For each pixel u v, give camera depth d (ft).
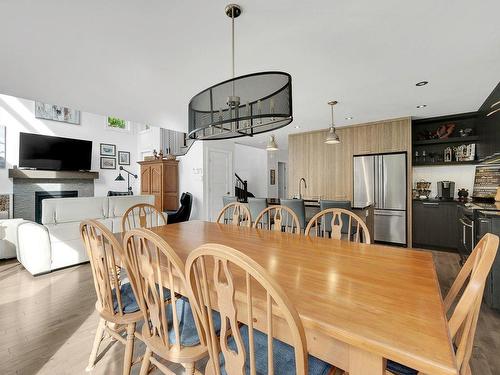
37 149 20.59
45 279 10.13
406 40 6.91
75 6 5.54
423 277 3.72
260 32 6.53
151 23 6.17
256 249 5.25
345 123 16.47
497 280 7.52
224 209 9.09
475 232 9.41
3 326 6.89
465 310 2.72
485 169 13.74
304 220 11.27
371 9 5.69
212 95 5.44
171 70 8.70
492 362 5.51
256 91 4.99
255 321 3.17
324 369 3.16
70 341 6.28
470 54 7.64
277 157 33.58
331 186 17.93
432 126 16.05
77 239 11.66
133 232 3.66
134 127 27.96
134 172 27.91
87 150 23.45
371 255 4.82
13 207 19.90
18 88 10.30
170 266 3.57
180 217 19.40
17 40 6.88
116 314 4.62
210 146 21.71
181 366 5.43
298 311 2.75
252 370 2.61
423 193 15.71
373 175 16.03
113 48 7.29
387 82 9.72
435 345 2.18
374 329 2.42
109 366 5.47
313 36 6.72
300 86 10.11
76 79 9.43
